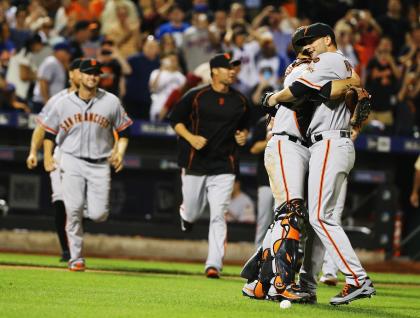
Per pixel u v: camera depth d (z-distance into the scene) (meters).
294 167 24.84
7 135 51.59
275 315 22.00
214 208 37.34
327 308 24.30
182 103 37.72
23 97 57.47
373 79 58.84
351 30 62.59
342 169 24.62
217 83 37.78
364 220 53.62
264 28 59.72
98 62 36.31
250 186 52.47
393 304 28.75
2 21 60.00
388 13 70.38
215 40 60.12
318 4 66.56
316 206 24.55
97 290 28.11
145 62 55.47
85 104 36.34
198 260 51.12
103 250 51.41
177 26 63.69
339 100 24.66
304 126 24.94
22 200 51.34
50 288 28.00
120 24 61.56
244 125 38.19
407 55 63.78
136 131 52.25
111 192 51.78
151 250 51.66
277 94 24.58
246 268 26.08
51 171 37.12
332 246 24.41
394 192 53.09
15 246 50.88
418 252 54.97
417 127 59.97
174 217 51.75
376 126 56.00
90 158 36.53
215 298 26.33
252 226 52.28
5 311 21.20
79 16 63.59
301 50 25.19
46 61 52.47
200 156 37.62
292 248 24.48
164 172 52.03
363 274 24.41
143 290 28.95
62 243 40.94
